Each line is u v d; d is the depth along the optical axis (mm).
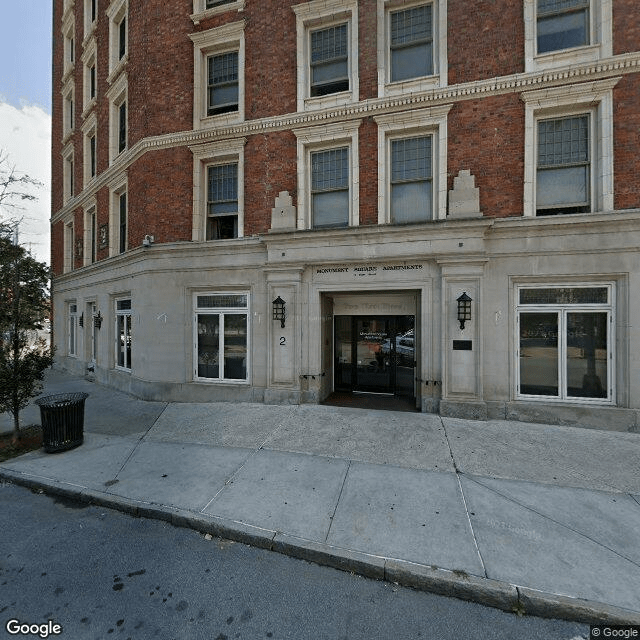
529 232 7250
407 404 8633
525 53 7344
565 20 7395
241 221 9164
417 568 3205
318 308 8578
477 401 7344
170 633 2672
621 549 3439
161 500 4422
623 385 6801
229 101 9672
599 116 7043
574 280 7129
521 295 7520
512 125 7434
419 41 8180
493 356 7445
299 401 8500
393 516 4008
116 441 6516
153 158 9641
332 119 8453
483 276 7438
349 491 4562
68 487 4805
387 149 8289
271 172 8922
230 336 9344
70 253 16359
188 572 3326
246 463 5453
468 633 2689
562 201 7422
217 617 2820
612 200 6871
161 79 9711
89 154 14211
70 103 16438
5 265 7285
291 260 8516
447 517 3977
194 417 7840
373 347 9805
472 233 7395
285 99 8867
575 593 2922
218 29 9273
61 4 17219
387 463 5383
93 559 3506
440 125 7824
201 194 9609
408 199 8297
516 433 6523
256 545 3693
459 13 7750
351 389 9938
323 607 2924
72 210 15414
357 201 8328
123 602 2969
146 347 9562
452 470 5125
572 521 3893
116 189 11703
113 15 11789
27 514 4340
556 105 7203
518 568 3195
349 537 3652
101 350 12266
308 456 5672
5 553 3600
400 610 2902
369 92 8320
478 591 2984
